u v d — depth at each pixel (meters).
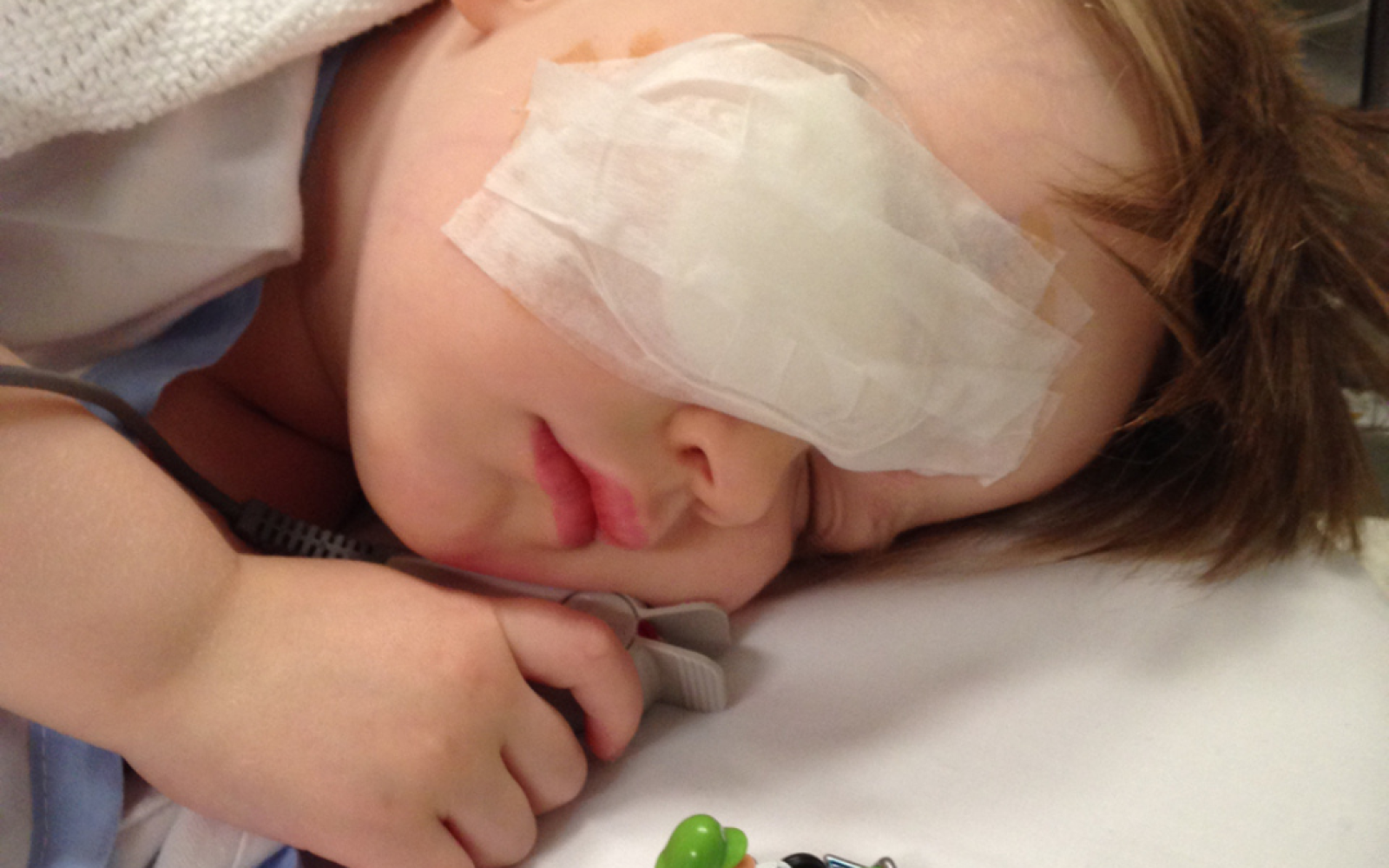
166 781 0.46
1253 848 0.50
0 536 0.44
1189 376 0.64
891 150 0.50
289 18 0.58
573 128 0.51
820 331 0.50
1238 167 0.58
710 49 0.51
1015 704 0.58
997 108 0.52
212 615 0.46
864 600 0.70
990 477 0.64
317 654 0.47
